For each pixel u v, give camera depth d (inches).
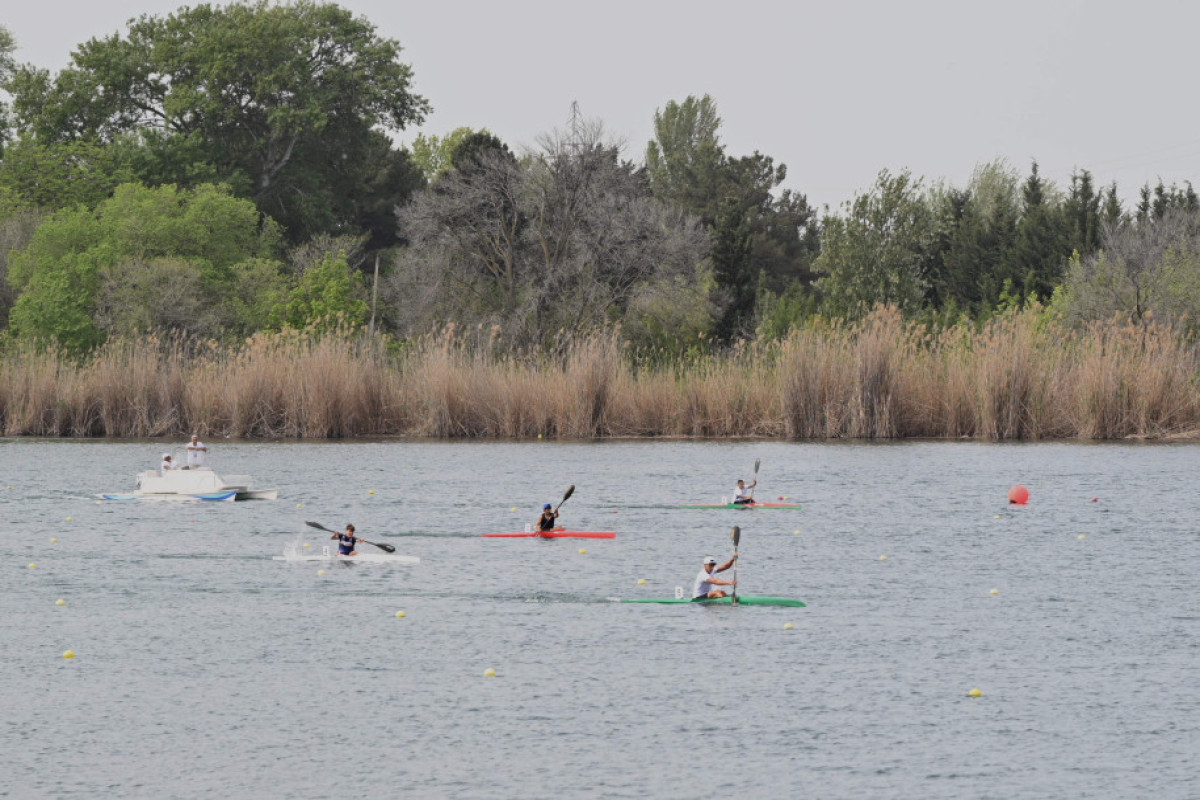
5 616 3846.0
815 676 3189.0
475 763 2650.1
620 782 2549.2
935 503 5954.7
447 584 4264.3
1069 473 6899.6
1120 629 3619.6
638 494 6382.9
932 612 3828.7
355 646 3489.2
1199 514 5546.3
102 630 3676.2
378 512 5851.4
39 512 5895.7
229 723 2888.8
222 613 3870.6
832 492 6348.4
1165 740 2751.0
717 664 3294.8
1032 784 2532.0
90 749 2743.6
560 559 4702.3
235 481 6338.6
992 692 3058.6
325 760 2672.2
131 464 7810.0
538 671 3245.6
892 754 2682.1
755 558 4675.2
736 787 2522.1
